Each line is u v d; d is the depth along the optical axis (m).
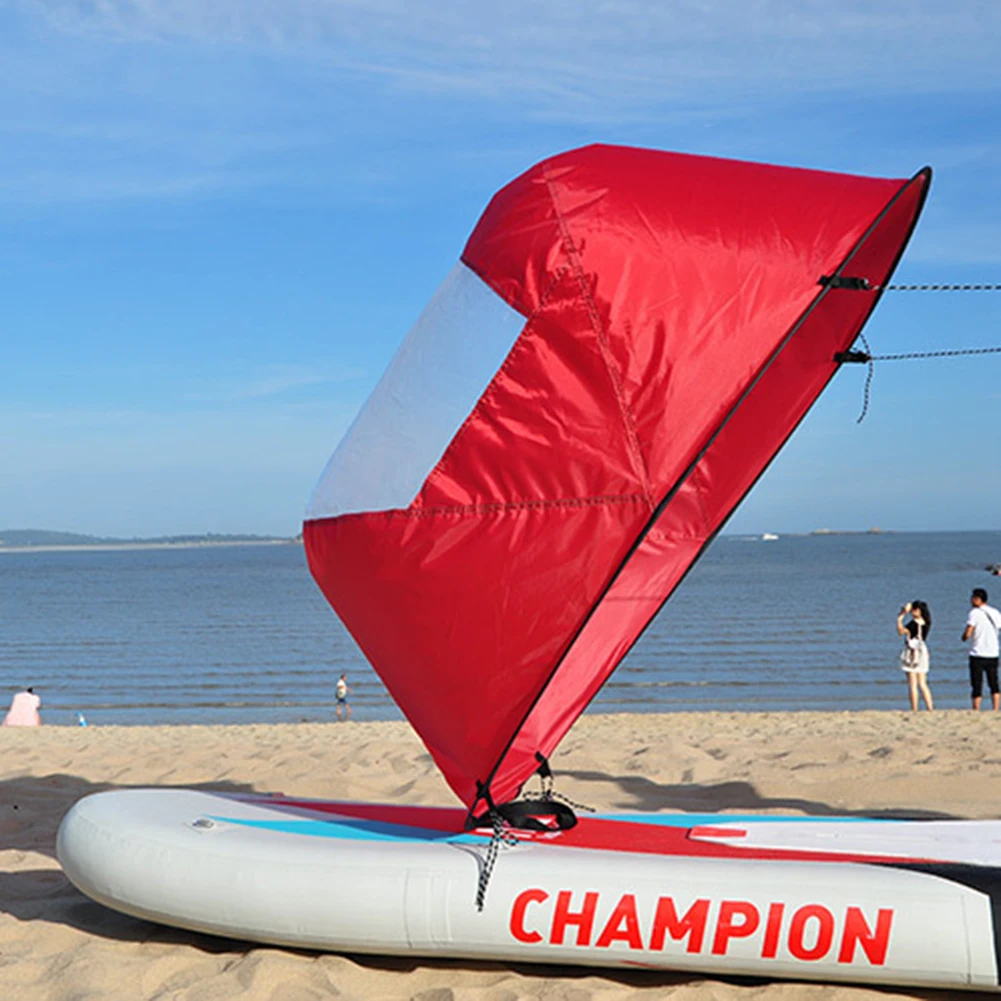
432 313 4.82
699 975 4.30
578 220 4.40
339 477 4.84
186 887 4.49
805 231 4.42
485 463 4.41
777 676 27.48
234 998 4.05
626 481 4.29
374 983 4.27
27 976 4.32
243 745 10.21
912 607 15.31
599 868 4.24
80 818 4.92
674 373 4.27
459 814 5.13
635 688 25.95
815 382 5.15
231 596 72.00
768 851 4.45
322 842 4.58
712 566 107.12
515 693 4.38
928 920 3.95
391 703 25.47
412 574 4.47
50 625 50.31
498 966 4.44
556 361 4.36
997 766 7.86
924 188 4.53
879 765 8.04
